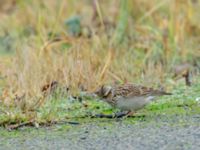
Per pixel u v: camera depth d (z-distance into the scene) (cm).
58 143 973
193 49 1559
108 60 1341
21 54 1395
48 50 1470
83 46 1461
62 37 1575
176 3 1645
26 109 1137
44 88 1230
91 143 963
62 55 1374
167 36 1595
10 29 1784
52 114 1109
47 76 1276
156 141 958
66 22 1689
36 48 1478
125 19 1619
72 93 1238
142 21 1673
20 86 1239
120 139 977
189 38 1616
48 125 1078
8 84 1280
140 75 1370
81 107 1184
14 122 1088
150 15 1658
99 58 1366
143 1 1712
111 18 1714
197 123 1054
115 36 1582
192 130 1011
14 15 1823
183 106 1172
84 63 1303
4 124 1084
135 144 948
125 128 1038
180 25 1620
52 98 1216
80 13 1766
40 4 1788
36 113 1107
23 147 962
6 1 1945
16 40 1683
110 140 973
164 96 1234
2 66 1371
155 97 1174
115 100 1110
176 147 927
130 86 1109
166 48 1528
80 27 1683
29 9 1792
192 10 1672
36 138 1006
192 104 1183
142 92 1105
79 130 1039
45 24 1673
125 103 1106
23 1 1814
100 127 1052
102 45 1524
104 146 945
